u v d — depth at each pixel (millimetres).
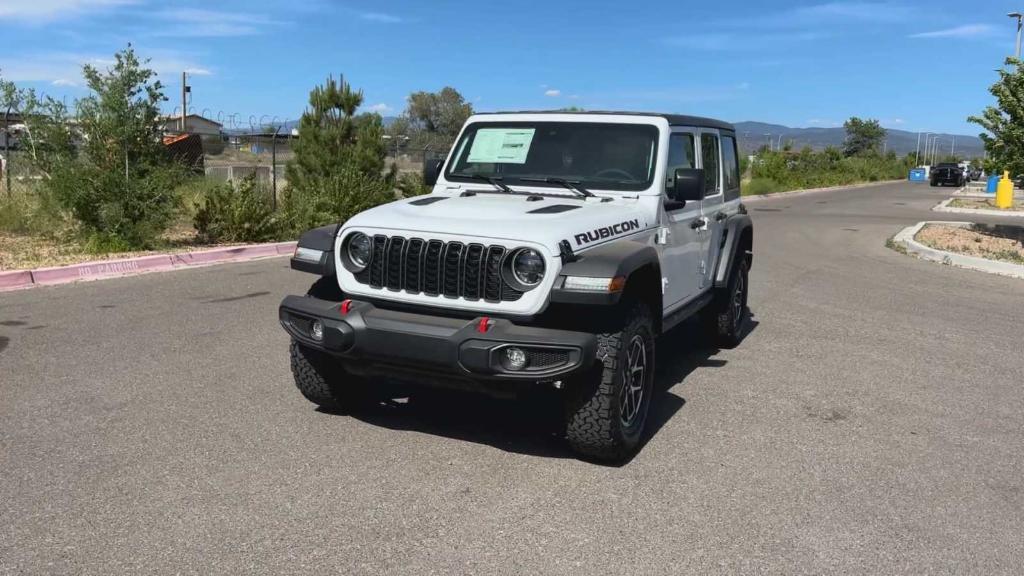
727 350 7547
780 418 5590
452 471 4461
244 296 9219
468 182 5785
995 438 5305
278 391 5750
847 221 23656
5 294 9000
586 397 4418
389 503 4039
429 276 4445
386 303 4609
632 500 4172
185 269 11148
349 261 4703
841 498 4285
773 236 18672
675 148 5805
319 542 3617
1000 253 14906
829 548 3729
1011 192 30984
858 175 64312
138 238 12117
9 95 11758
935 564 3613
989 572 3555
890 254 15469
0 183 14531
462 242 4387
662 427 5340
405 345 4281
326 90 17953
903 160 98875
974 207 30984
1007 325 8914
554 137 5773
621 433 4535
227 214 13617
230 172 17781
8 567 3322
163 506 3918
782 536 3830
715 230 6836
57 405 5324
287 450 4676
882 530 3928
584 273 4223
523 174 5703
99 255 11375
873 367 7008
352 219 4781
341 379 5141
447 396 5770
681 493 4281
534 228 4383
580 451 4641
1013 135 15812
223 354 6676
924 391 6328
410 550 3574
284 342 7125
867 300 10289
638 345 4766
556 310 4492
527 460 4660
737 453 4898
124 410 5266
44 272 9812
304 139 17859
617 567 3492
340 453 4656
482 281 4332
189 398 5543
